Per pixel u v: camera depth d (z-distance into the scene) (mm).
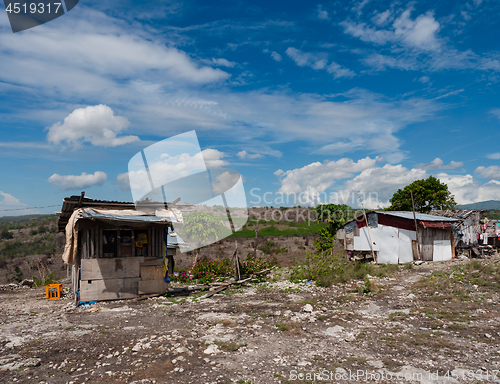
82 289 9797
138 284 10461
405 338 6359
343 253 20078
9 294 13102
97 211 9820
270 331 6812
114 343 6035
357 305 9227
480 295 9820
